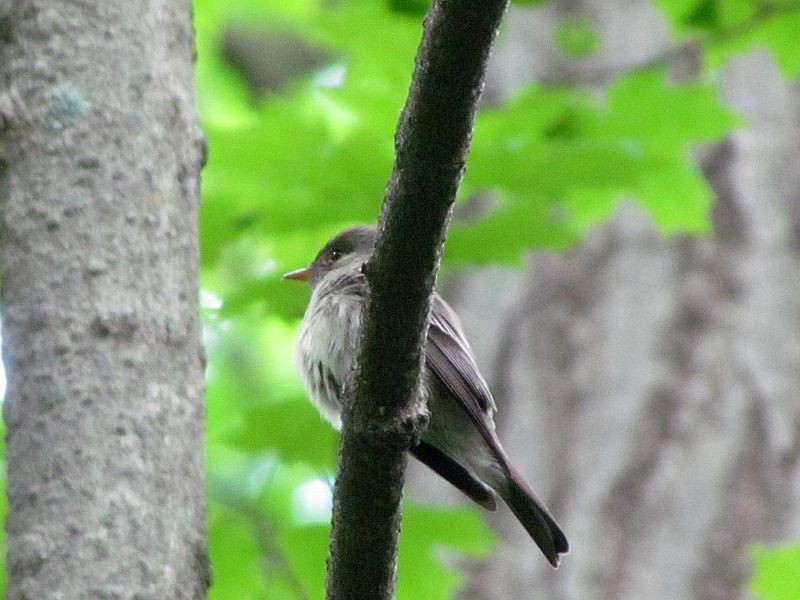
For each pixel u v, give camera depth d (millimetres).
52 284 6273
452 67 5449
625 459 12688
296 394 10648
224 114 19562
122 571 5785
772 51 11727
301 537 9805
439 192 5727
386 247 5883
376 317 6000
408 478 13516
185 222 6711
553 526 9133
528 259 13078
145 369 6215
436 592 9773
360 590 6344
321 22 10812
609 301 13242
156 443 6105
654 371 12945
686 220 11062
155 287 6414
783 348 12977
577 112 10844
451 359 9891
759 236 13406
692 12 11680
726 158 13703
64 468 5930
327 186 10195
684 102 10656
